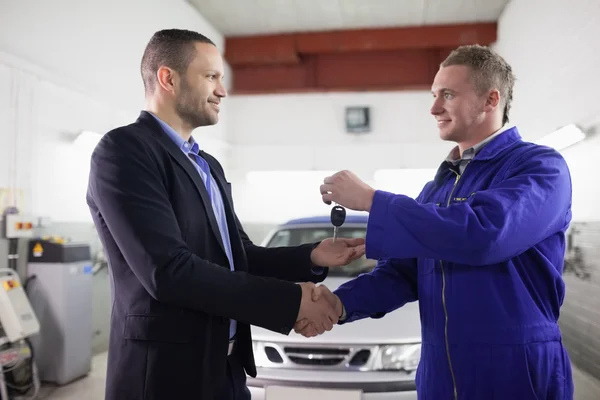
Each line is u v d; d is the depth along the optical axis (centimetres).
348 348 193
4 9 321
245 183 722
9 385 296
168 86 120
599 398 297
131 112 469
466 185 117
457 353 106
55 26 367
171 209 103
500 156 114
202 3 590
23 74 335
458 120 121
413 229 98
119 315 106
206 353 105
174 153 112
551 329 106
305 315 107
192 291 96
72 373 335
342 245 141
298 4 589
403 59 710
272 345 198
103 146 104
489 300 105
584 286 352
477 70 118
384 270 143
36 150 349
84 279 352
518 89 524
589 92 334
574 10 357
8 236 318
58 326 329
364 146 699
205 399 103
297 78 734
